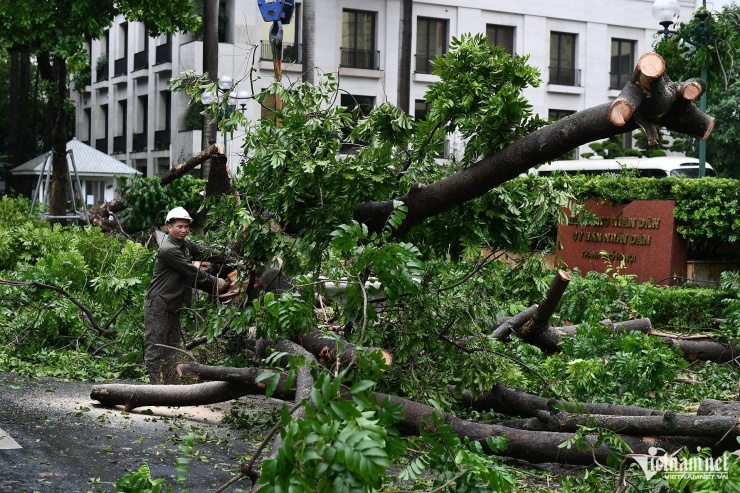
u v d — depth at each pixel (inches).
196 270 374.6
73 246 666.2
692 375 438.9
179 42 1606.8
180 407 343.3
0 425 294.2
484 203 293.9
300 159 290.2
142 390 323.6
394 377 287.1
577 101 1697.8
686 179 772.0
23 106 1823.3
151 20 1056.2
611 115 240.5
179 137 1615.4
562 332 435.2
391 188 288.7
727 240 777.6
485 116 266.4
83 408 326.3
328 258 291.6
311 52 1409.9
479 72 285.6
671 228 773.3
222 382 312.8
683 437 249.0
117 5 1089.4
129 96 1831.9
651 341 396.2
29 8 987.9
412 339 285.0
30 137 2128.4
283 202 294.8
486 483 175.9
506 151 264.5
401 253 193.9
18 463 247.3
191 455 265.1
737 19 700.7
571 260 839.7
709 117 246.7
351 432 131.0
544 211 296.7
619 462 214.7
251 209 316.8
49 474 237.8
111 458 258.2
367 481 129.0
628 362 354.3
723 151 1482.5
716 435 240.1
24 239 692.1
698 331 572.7
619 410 290.2
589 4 1689.2
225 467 253.3
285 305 202.5
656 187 788.6
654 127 245.1
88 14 1014.4
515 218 300.7
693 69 708.0
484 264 308.2
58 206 1059.9
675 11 711.1
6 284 444.8
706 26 691.4
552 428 267.4
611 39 1723.7
